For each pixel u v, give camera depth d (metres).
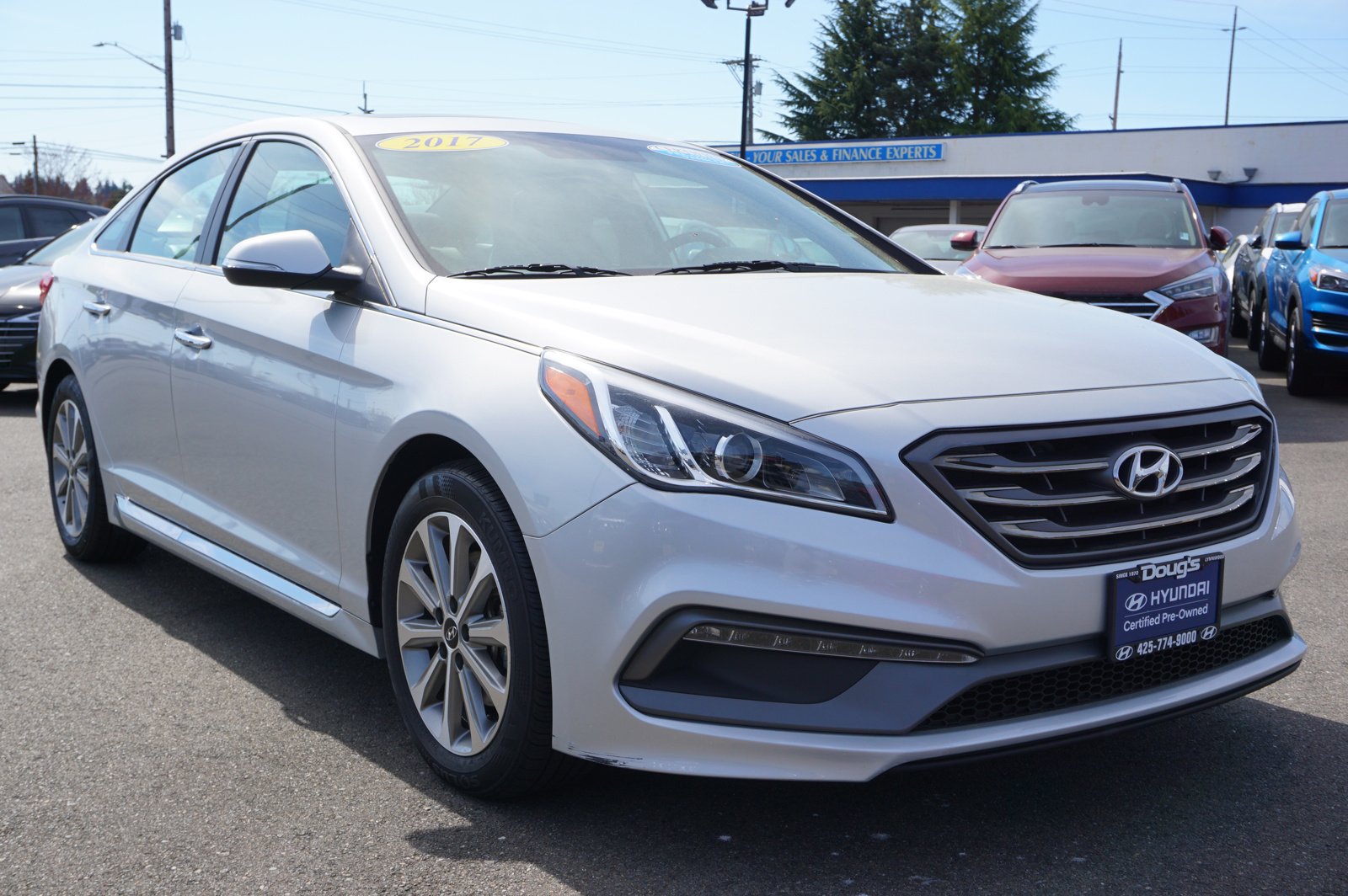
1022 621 2.30
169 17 37.91
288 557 3.24
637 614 2.30
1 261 12.40
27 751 2.97
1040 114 56.88
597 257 3.22
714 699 2.32
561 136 3.82
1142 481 2.41
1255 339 13.12
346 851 2.47
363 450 2.86
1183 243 8.76
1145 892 2.30
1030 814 2.63
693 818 2.61
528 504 2.42
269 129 3.83
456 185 3.32
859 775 2.27
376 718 3.19
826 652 2.26
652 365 2.43
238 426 3.38
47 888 2.34
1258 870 2.38
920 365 2.47
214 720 3.17
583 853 2.46
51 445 4.71
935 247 12.96
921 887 2.33
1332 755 2.93
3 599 4.23
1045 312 3.04
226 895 2.31
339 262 3.17
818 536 2.25
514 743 2.53
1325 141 34.03
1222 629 2.58
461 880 2.36
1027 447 2.35
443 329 2.79
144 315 3.90
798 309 2.80
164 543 3.86
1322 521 5.45
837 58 57.84
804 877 2.37
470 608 2.62
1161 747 2.99
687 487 2.29
